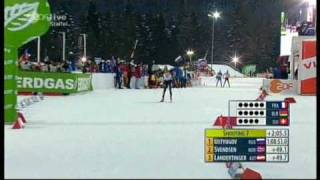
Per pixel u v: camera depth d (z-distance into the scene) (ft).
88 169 43.11
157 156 49.62
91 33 554.87
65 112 94.94
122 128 70.79
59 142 57.36
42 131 66.59
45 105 111.86
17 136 61.77
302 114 94.43
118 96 150.82
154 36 586.86
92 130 68.23
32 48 334.24
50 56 427.74
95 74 199.52
